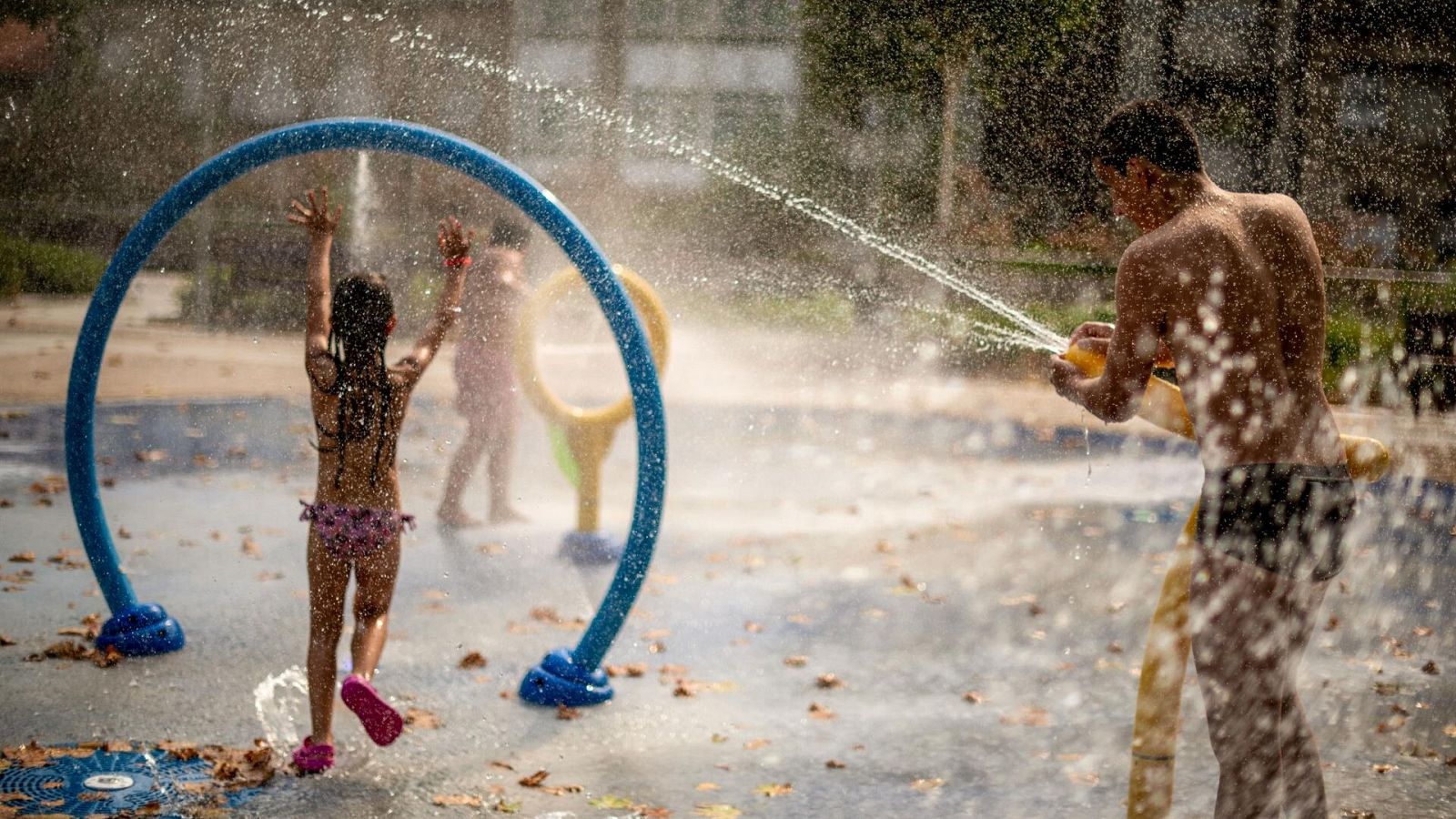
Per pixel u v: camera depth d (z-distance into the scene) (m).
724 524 8.47
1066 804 4.20
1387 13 19.53
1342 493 3.46
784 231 21.81
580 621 6.25
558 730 4.82
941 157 21.17
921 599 6.81
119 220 21.34
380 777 4.32
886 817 4.08
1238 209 3.55
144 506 8.36
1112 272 20.02
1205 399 3.46
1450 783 4.45
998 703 5.23
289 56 22.55
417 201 22.03
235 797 4.11
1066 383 3.83
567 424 7.52
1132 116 3.66
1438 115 19.53
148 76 22.11
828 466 10.64
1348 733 4.93
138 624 5.53
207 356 15.52
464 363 8.21
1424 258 18.55
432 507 8.74
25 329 16.22
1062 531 8.47
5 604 6.12
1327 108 19.97
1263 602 3.40
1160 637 3.61
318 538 4.44
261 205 22.00
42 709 4.81
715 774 4.43
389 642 5.84
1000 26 20.69
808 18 21.84
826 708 5.13
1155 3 20.31
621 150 22.80
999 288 20.09
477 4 22.77
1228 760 3.45
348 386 4.43
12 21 21.47
